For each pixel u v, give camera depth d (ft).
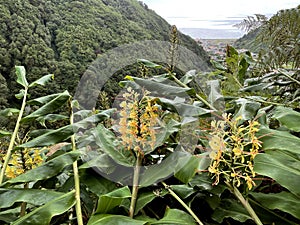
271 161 2.51
